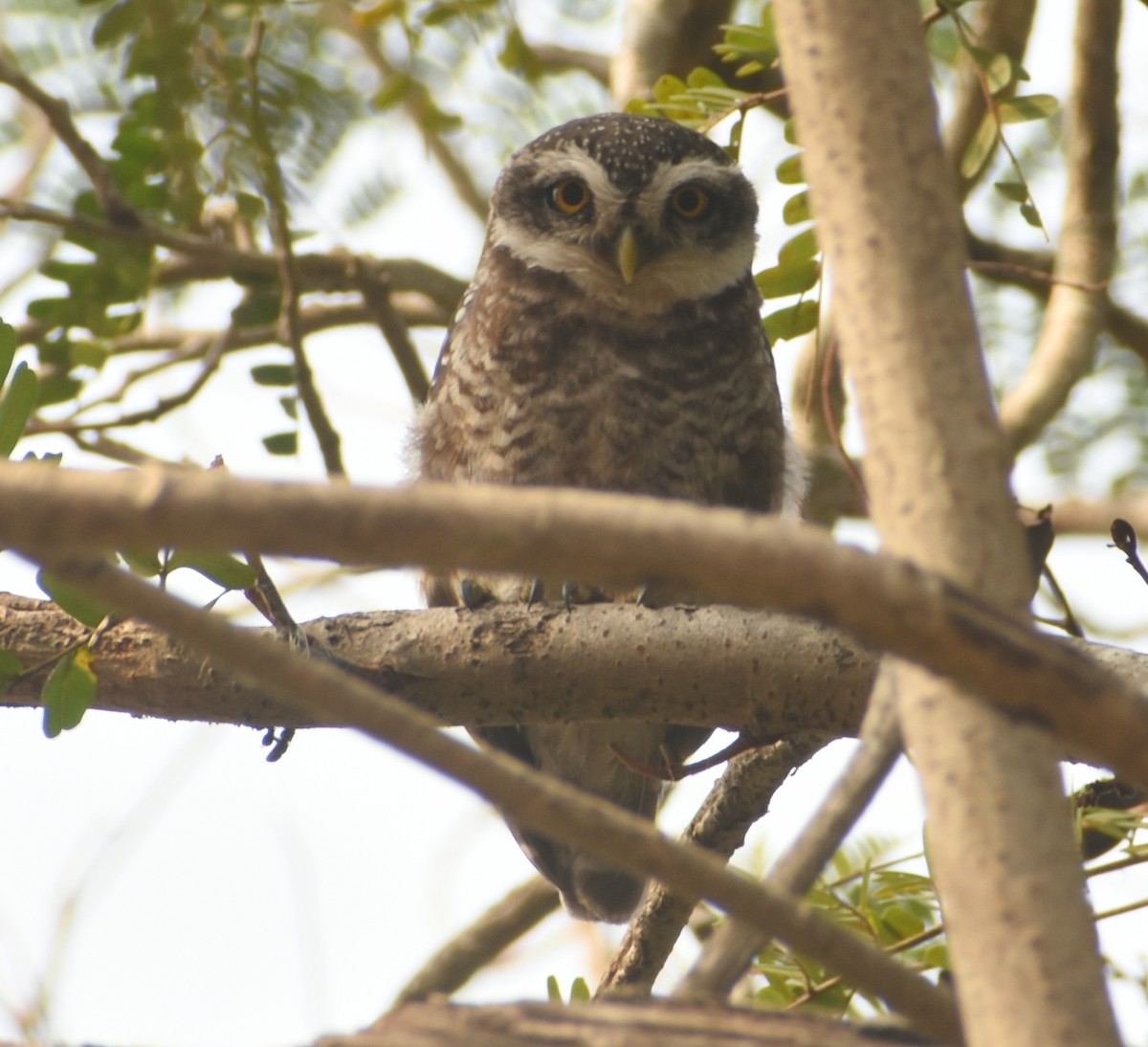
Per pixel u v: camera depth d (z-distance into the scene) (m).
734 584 2.77
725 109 8.35
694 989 3.55
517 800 3.12
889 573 2.78
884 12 3.41
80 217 8.67
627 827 3.17
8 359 5.57
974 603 2.80
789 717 6.37
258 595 6.52
